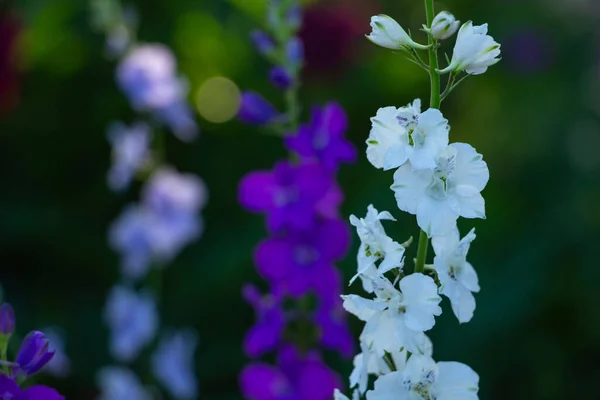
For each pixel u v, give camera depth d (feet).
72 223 19.67
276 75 11.00
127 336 14.82
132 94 14.88
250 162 20.01
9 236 19.20
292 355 10.68
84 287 19.88
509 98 22.59
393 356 6.23
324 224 10.69
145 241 15.15
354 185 19.25
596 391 17.63
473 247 18.65
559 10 24.12
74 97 20.27
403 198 5.83
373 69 20.74
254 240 18.38
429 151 5.71
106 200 20.03
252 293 11.01
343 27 19.52
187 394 14.97
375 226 6.00
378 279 5.89
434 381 5.94
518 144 21.34
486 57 5.84
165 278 18.99
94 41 20.08
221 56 20.95
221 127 20.38
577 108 22.29
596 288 18.24
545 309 18.22
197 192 15.43
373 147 5.93
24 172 20.17
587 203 19.81
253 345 10.71
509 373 17.72
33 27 20.07
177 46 20.44
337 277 10.72
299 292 10.47
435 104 5.96
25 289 19.56
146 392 15.10
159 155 15.80
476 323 17.47
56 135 20.22
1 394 6.12
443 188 5.84
